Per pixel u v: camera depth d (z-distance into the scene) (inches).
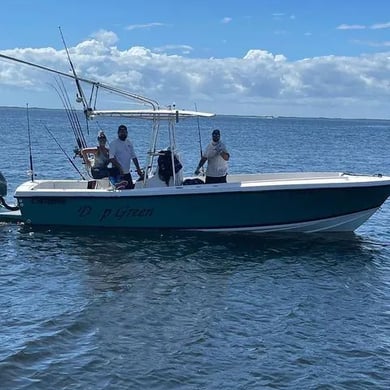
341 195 458.0
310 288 347.9
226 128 4232.3
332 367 245.0
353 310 312.3
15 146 1513.3
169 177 466.3
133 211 459.8
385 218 577.6
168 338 269.0
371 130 5334.6
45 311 296.2
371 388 228.8
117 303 311.1
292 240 460.4
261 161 1347.2
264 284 353.1
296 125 6747.1
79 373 233.8
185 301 318.3
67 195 460.4
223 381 231.5
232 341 267.9
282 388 226.8
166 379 231.6
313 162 1387.8
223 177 474.0
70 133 2411.4
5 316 288.4
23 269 370.9
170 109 461.7
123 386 225.5
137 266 382.9
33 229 469.7
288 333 278.7
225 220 462.3
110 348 256.5
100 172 474.3
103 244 433.4
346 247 449.1
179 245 435.5
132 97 464.8
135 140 1839.3
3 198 497.4
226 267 386.3
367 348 263.9
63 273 364.5
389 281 368.8
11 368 234.8
